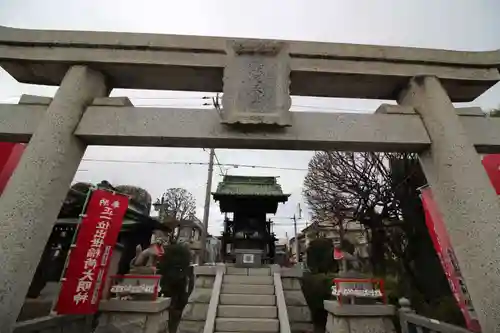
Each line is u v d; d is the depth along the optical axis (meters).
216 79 5.07
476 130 4.66
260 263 13.48
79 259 5.92
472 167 4.11
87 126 4.30
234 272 11.70
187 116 4.43
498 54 5.12
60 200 3.99
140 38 4.82
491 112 11.56
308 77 5.00
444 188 4.18
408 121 4.64
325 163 17.12
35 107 4.43
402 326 7.38
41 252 3.70
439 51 5.14
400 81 5.08
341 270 9.07
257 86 4.56
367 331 7.83
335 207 17.12
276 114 4.36
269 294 10.13
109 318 7.34
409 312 7.32
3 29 4.68
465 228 3.83
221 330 8.27
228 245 16.19
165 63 4.71
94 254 6.09
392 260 15.26
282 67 4.72
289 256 36.03
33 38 4.70
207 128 4.36
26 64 4.75
